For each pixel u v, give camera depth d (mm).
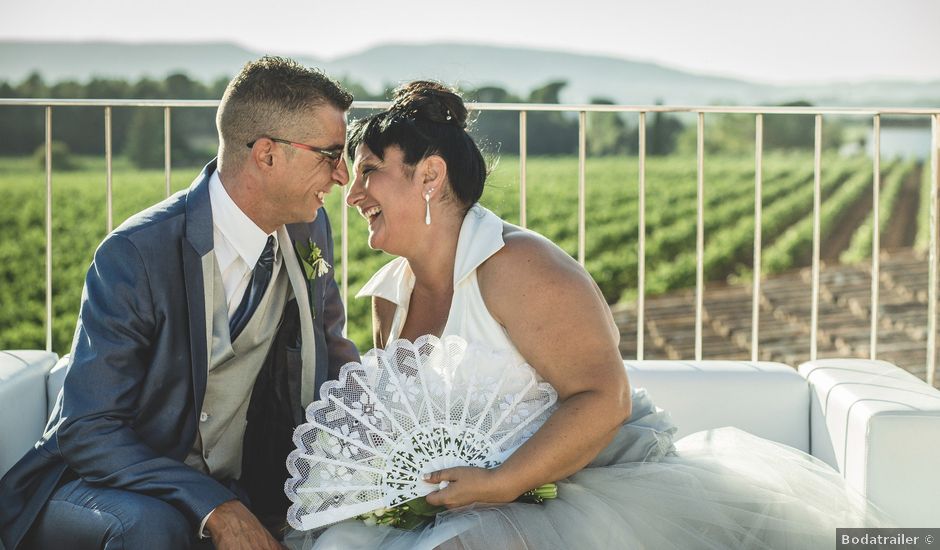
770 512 2109
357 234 12883
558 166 25359
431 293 2264
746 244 17141
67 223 16656
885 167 25594
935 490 2264
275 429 2369
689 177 23625
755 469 2234
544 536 1923
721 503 2109
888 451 2270
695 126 32062
